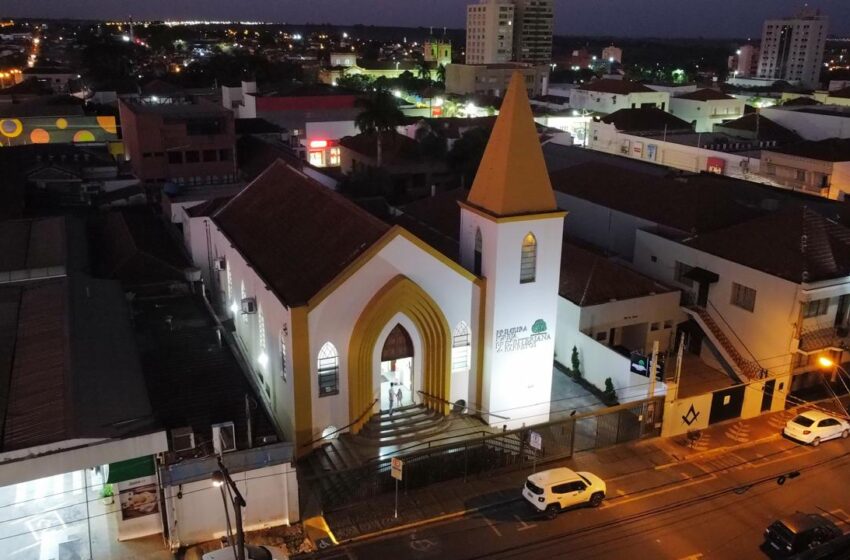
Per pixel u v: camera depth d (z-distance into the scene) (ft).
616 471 111.45
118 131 294.66
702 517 100.42
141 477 87.92
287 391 108.37
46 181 204.44
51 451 80.94
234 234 135.54
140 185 212.43
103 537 89.51
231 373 117.70
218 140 230.27
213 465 88.33
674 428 122.52
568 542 94.12
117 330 118.11
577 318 137.80
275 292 107.04
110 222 182.60
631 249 176.96
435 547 92.17
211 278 162.09
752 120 320.29
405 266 106.93
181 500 88.12
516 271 112.27
